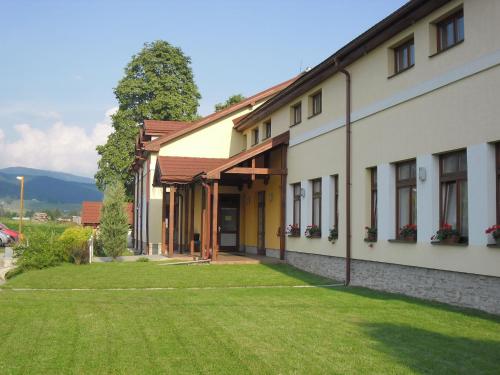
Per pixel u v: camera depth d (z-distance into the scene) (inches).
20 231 1283.2
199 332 327.3
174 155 1031.6
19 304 437.1
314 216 709.3
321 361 261.1
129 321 363.9
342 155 619.5
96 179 1571.1
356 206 583.2
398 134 506.0
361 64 578.6
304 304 433.4
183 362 263.0
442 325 343.3
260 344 295.9
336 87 637.3
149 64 1587.1
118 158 1523.1
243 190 991.6
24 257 714.8
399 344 293.0
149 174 1042.7
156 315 385.7
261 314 387.5
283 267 726.5
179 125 1184.2
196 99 1641.2
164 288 546.0
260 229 903.1
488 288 387.9
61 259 749.3
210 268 701.9
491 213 388.8
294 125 763.4
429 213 456.4
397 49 525.7
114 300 458.9
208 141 1043.9
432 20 457.4
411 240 479.8
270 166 861.2
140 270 677.3
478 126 400.8
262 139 912.3
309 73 671.1
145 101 1577.3
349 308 412.5
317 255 676.7
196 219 1000.9
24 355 278.1
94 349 289.1
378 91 542.6
